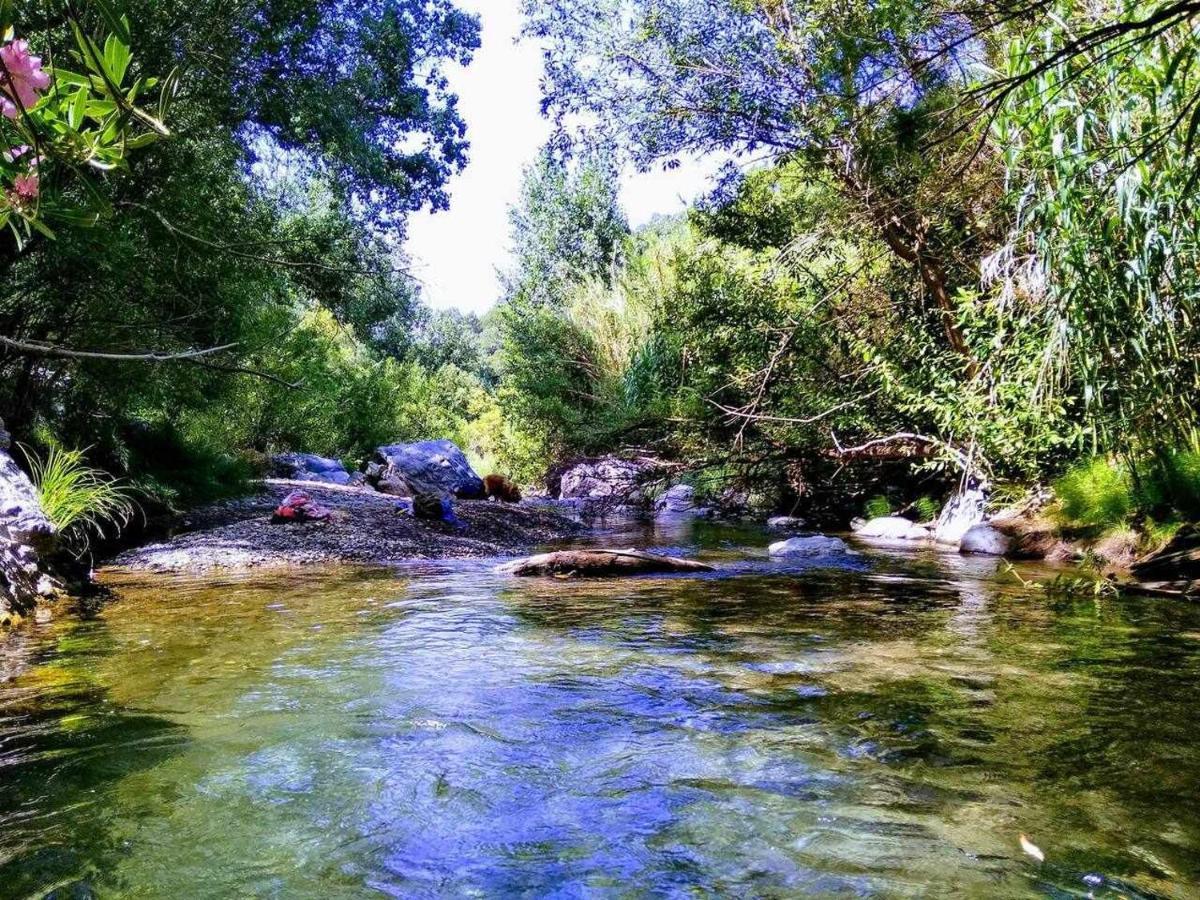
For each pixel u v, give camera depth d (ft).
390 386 88.33
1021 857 6.00
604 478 57.11
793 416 36.17
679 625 15.14
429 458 54.70
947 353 29.30
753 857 6.07
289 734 8.88
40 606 16.67
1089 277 16.39
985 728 8.96
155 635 14.16
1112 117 14.49
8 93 4.92
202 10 28.25
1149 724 9.02
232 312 33.30
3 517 17.40
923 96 13.19
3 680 11.05
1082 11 13.67
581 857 6.11
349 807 7.00
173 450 40.29
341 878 5.77
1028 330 22.94
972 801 7.04
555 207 93.40
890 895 5.47
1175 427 18.74
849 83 12.91
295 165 42.39
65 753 8.23
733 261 40.78
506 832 6.54
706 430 40.24
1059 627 14.46
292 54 34.78
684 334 40.65
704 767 7.92
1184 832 6.38
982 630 14.29
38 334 27.63
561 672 11.62
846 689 10.61
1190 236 15.02
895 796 7.16
